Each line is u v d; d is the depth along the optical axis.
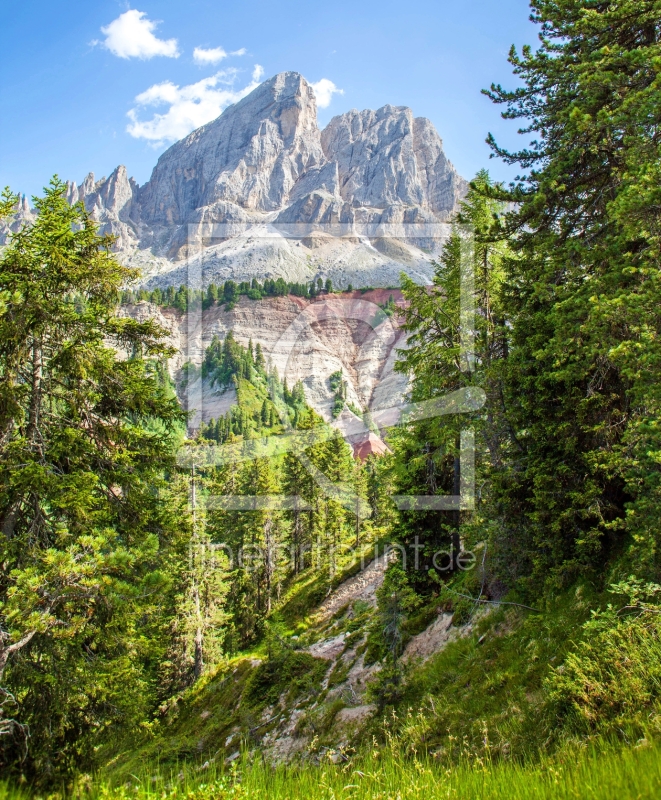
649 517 8.38
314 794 5.15
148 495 11.83
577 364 9.82
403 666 14.95
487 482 14.00
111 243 11.21
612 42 10.98
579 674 7.49
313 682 20.45
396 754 8.12
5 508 10.05
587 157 11.26
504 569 13.16
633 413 10.32
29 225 10.35
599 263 10.22
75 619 9.14
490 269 16.62
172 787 5.15
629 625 7.57
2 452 9.87
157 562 11.51
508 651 11.60
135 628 11.07
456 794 4.64
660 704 5.98
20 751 8.91
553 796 4.12
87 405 11.23
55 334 10.68
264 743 17.36
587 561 10.84
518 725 8.48
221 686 25.75
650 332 7.23
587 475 11.18
